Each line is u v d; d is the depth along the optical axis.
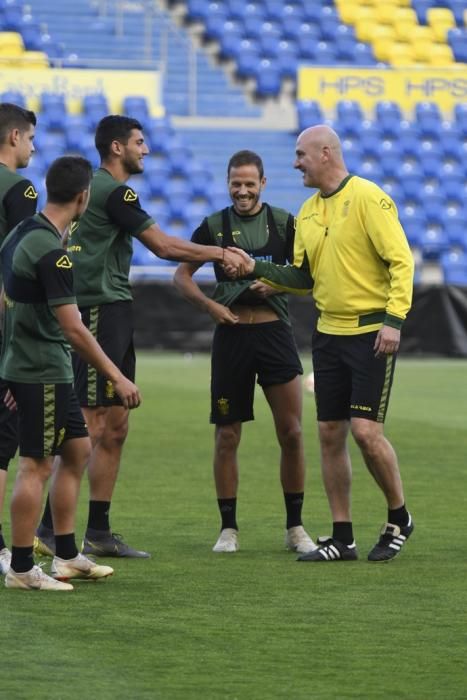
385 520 26.47
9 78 83.88
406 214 84.81
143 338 75.00
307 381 55.72
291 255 24.52
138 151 22.94
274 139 89.19
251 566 21.48
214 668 14.85
